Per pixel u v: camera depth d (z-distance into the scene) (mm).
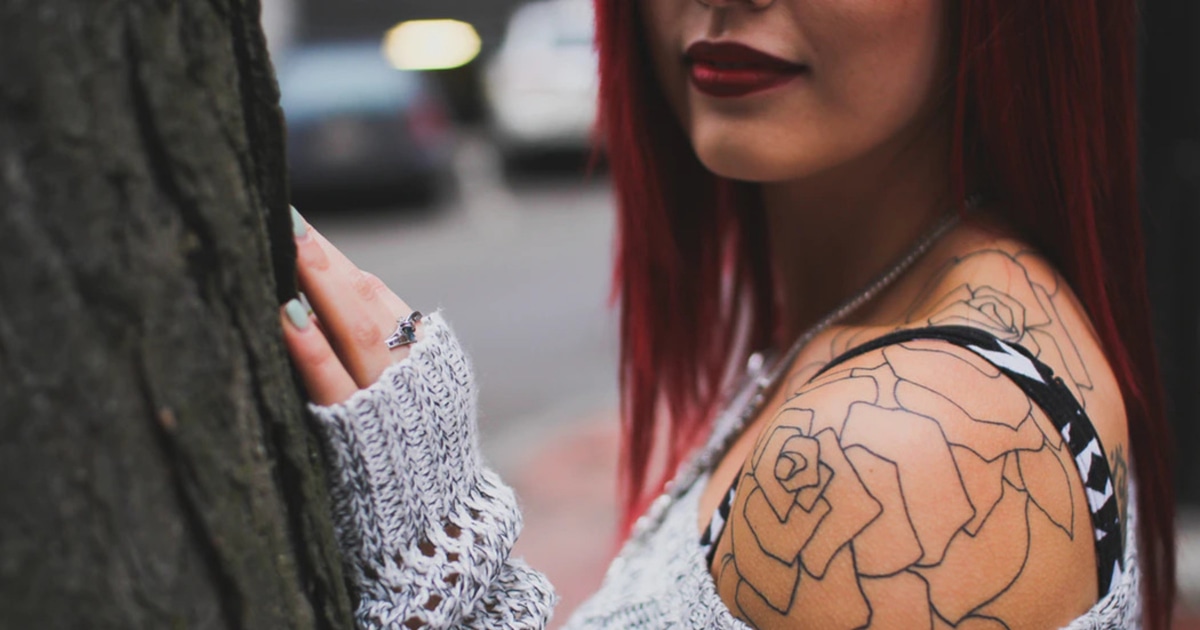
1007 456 913
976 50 1085
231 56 739
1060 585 923
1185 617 2957
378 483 848
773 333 1753
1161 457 1329
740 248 1735
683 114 1254
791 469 932
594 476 5020
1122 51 1185
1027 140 1114
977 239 1149
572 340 7230
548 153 13367
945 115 1190
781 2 1092
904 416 910
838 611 891
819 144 1128
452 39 18469
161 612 694
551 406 6027
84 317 655
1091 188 1146
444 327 949
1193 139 3271
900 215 1236
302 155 11234
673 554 1189
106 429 665
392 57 18109
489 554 919
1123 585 990
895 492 883
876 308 1229
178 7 698
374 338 873
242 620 744
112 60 664
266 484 767
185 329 704
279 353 789
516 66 13406
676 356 1709
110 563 671
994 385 947
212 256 721
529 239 10688
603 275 9062
